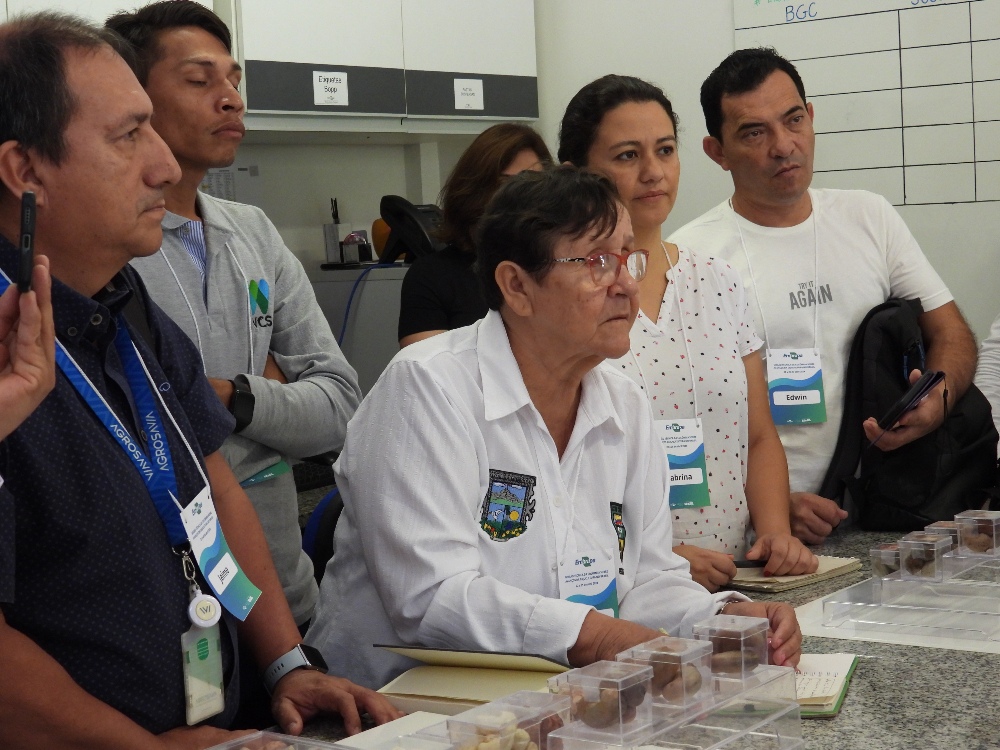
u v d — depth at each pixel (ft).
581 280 4.67
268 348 6.52
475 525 4.81
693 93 11.75
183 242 6.15
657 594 5.16
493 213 4.86
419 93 11.02
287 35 9.97
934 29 10.67
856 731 3.96
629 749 3.57
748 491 6.84
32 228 3.18
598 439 5.23
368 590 5.15
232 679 4.31
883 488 7.47
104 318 4.02
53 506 3.65
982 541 5.67
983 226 10.69
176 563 4.09
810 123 7.70
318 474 10.02
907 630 5.16
